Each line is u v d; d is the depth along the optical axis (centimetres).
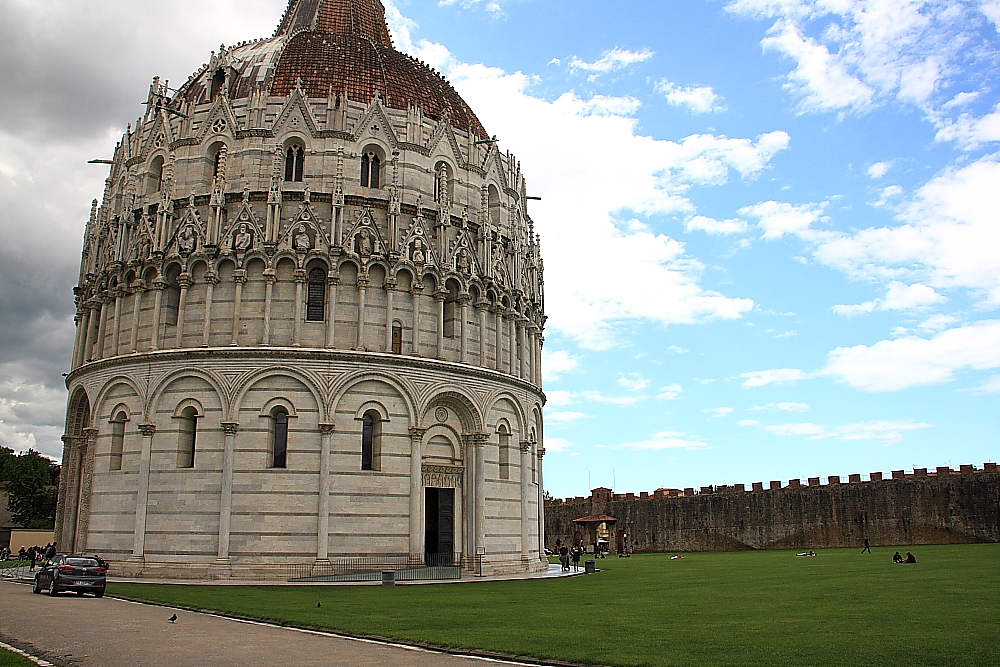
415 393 6325
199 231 6397
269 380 6044
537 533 7575
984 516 9525
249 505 5850
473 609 3706
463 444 6688
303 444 5978
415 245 6612
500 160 7688
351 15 8556
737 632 2759
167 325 6378
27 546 10794
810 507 10875
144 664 2230
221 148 6681
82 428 7012
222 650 2478
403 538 6103
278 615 3400
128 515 6075
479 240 7112
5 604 3925
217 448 5953
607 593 4597
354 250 6400
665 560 9069
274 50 7531
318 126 6744
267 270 6225
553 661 2277
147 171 6950
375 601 4138
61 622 3189
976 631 2623
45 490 13362
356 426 6103
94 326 6956
